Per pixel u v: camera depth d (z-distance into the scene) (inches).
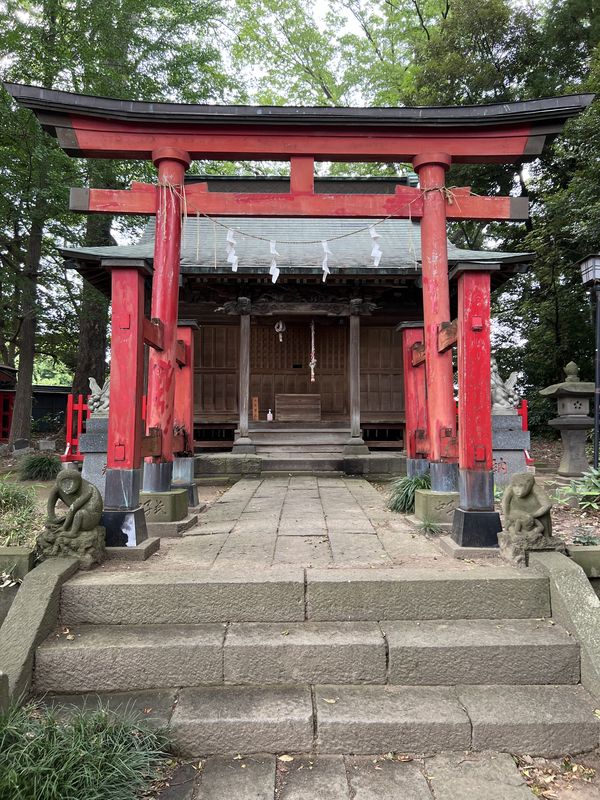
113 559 133.2
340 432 393.7
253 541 156.0
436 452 169.3
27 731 84.1
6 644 100.3
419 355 202.8
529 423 599.5
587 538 139.6
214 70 640.4
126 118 173.3
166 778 84.5
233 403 409.1
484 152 179.9
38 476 375.2
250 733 90.0
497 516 140.9
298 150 180.5
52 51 467.2
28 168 465.7
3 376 674.8
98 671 101.0
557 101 170.9
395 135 180.2
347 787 82.1
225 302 390.0
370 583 113.7
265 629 108.8
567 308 574.2
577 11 573.9
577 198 474.0
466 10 617.3
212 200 182.7
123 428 143.8
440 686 101.5
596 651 101.7
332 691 99.2
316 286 379.2
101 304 590.9
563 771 87.0
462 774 85.0
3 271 484.1
